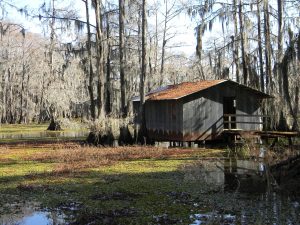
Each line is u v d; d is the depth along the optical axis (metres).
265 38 31.78
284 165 15.70
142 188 14.19
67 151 25.36
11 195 13.38
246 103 28.77
